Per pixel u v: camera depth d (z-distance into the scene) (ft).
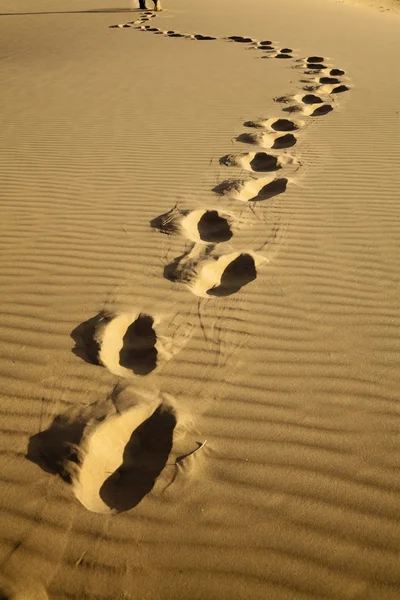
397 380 8.15
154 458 7.14
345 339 9.00
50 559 5.86
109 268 11.14
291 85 25.49
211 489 6.55
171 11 50.39
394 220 12.84
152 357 8.74
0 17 50.62
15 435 7.29
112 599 5.51
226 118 21.08
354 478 6.64
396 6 62.59
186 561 5.80
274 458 6.93
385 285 10.40
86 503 6.50
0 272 10.99
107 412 7.56
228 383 8.13
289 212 13.41
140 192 14.76
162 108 22.58
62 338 9.12
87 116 21.77
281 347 8.86
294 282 10.57
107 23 45.52
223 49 34.32
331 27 40.60
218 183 15.25
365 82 25.53
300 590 5.52
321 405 7.72
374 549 5.87
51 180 15.66
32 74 29.17
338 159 16.71
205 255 11.51
